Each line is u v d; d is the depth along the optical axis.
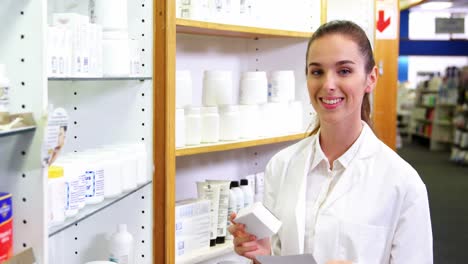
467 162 11.73
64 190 1.50
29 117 1.24
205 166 2.98
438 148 14.95
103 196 1.78
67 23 1.60
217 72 2.60
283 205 1.92
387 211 1.75
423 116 16.31
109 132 2.10
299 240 1.82
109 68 1.83
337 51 1.69
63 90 2.05
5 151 1.28
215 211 2.54
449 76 14.10
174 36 2.07
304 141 2.02
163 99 2.06
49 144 1.27
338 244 1.77
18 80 1.27
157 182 2.11
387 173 1.77
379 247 1.75
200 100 2.91
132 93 2.07
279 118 2.88
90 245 2.14
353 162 1.81
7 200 1.24
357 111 1.80
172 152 2.10
